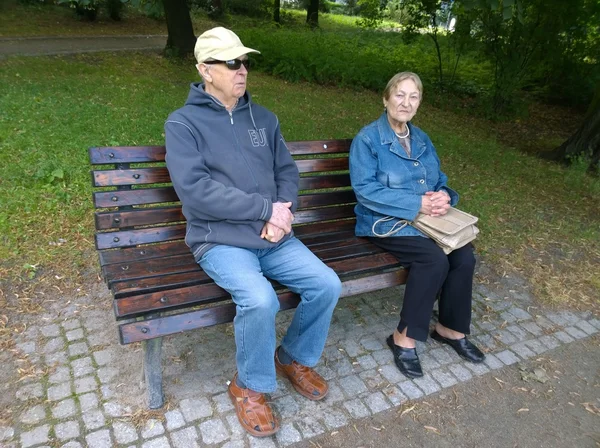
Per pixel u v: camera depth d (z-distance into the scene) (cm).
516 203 504
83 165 426
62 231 349
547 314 331
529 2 859
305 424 226
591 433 239
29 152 436
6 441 204
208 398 233
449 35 1084
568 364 286
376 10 1295
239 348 210
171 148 217
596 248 425
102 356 251
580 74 1141
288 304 233
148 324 197
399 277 263
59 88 666
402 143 282
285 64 987
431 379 262
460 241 255
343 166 309
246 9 1992
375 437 224
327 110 770
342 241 283
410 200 264
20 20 1261
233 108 233
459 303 266
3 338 257
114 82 747
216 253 219
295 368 242
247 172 229
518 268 381
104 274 224
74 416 217
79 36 1208
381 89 1018
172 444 209
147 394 221
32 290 294
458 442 227
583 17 878
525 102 1017
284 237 237
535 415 247
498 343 297
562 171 636
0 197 368
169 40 1041
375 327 299
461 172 575
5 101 568
